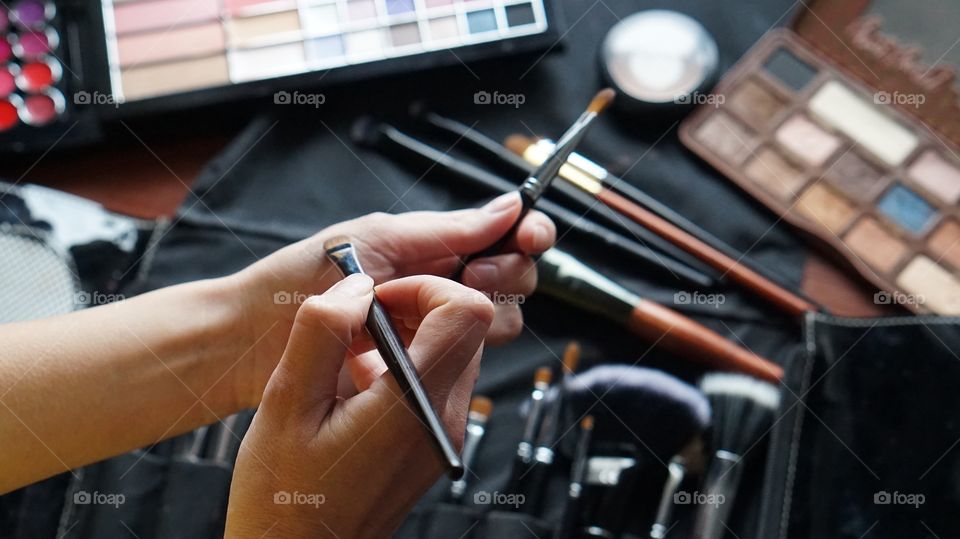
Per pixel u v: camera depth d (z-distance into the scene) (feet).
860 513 2.17
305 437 1.48
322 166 2.65
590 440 2.31
